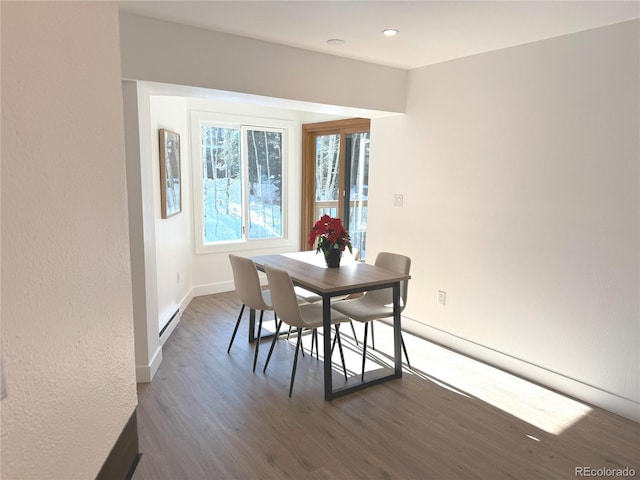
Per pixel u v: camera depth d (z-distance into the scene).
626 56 2.70
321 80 3.52
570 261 3.06
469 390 3.17
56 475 0.58
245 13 2.66
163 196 3.99
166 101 4.21
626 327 2.82
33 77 0.53
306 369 3.47
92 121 0.70
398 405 2.95
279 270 3.00
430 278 4.05
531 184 3.24
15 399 0.49
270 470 2.27
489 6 2.48
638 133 2.68
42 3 0.55
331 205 5.80
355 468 2.29
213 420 2.72
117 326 0.80
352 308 3.50
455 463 2.36
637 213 2.72
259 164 5.82
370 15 2.65
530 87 3.19
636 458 2.43
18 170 0.50
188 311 4.84
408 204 4.18
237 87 3.14
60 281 0.59
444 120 3.79
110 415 0.77
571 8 2.49
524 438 2.60
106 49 0.75
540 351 3.28
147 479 2.18
